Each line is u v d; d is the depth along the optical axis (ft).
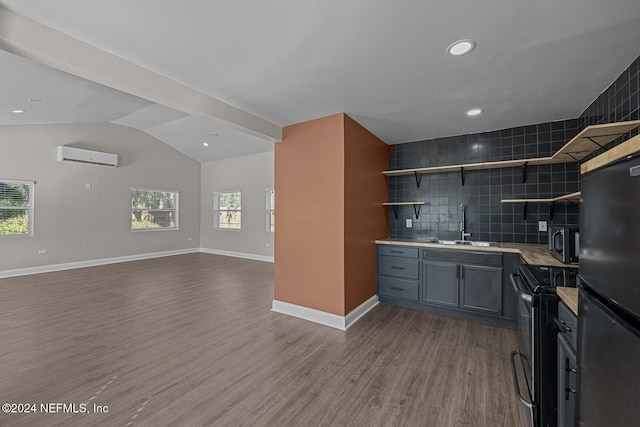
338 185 9.71
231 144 23.00
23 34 5.00
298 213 10.66
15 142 17.39
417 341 8.66
